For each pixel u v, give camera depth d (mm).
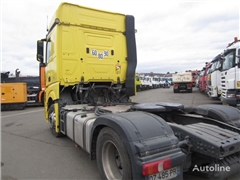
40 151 4824
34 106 16453
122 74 6070
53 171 3719
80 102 5578
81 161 4156
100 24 5699
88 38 5547
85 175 3529
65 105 5328
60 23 5191
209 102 14180
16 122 9062
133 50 6113
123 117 2742
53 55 5527
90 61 5566
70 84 5340
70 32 5312
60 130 5203
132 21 6113
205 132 2848
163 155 2332
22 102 14172
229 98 8281
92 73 5602
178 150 2459
